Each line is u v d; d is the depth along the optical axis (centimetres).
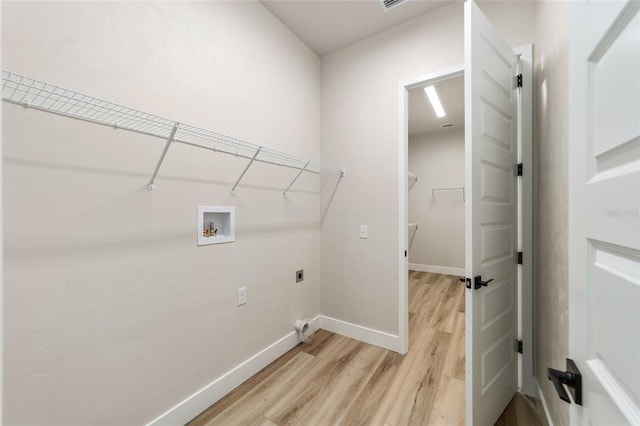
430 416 149
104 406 117
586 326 59
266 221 200
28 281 98
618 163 48
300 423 145
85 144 111
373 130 228
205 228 161
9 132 94
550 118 137
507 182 160
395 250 217
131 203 126
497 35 148
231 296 173
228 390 169
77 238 109
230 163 172
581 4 61
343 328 244
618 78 48
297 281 230
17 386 96
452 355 209
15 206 95
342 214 245
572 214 66
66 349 106
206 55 158
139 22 128
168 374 140
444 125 438
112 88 118
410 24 210
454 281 418
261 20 195
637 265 42
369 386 174
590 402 56
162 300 137
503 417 150
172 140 122
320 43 238
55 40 103
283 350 213
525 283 168
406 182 215
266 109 199
